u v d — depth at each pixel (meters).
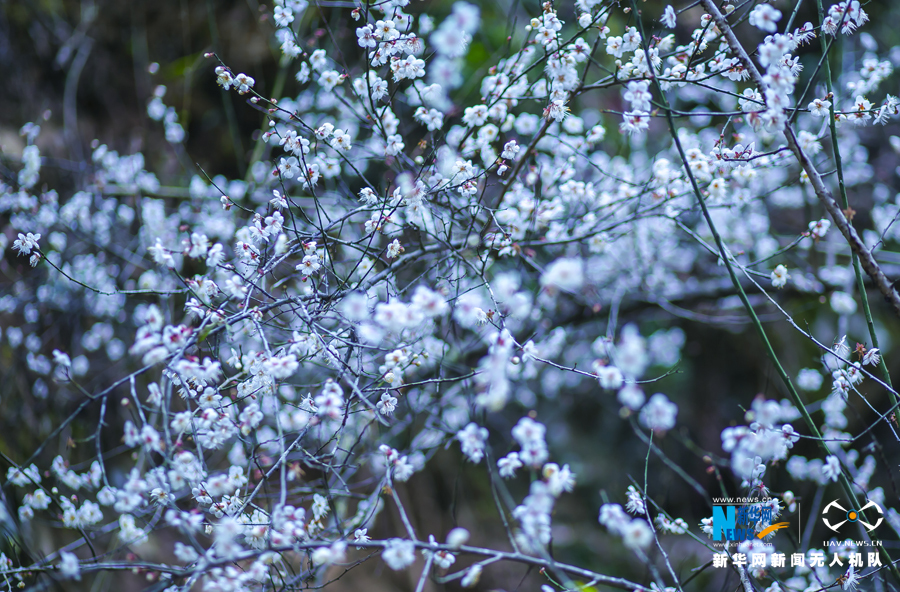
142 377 3.28
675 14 1.65
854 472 2.31
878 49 3.71
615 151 4.00
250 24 4.15
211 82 4.17
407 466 1.58
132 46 4.23
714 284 3.44
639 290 3.33
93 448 3.08
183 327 1.44
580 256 2.93
